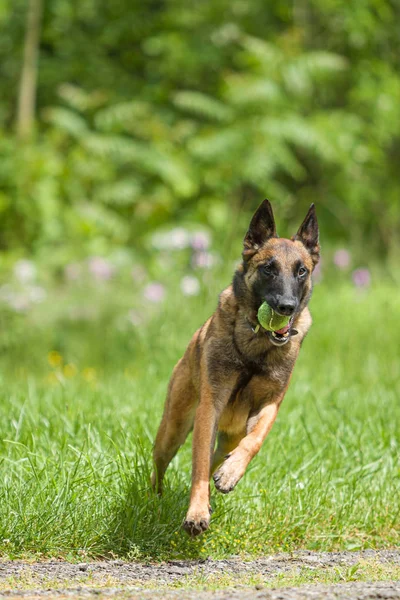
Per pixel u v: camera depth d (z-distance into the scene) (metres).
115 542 6.14
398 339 12.99
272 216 6.96
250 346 6.62
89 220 16.77
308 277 6.93
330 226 20.84
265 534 6.50
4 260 15.22
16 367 12.02
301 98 20.38
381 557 6.25
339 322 13.44
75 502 6.29
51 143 17.78
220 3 20.83
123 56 21.48
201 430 6.50
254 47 19.47
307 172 21.52
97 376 11.61
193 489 6.23
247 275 6.79
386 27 22.23
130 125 18.81
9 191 16.83
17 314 12.95
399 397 9.77
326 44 21.80
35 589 5.12
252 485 7.13
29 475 6.60
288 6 21.44
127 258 16.06
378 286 16.45
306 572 5.75
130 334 12.59
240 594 4.89
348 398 9.65
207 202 18.42
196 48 20.50
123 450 7.28
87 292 13.55
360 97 20.89
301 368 11.54
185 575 5.70
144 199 18.28
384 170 22.14
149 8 21.78
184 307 13.19
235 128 18.88
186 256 14.46
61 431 7.64
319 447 7.82
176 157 18.67
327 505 6.93
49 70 20.17
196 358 6.91
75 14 20.78
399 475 7.34
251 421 6.69
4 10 19.66
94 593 4.95
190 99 18.92
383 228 21.55
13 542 5.93
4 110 19.84
